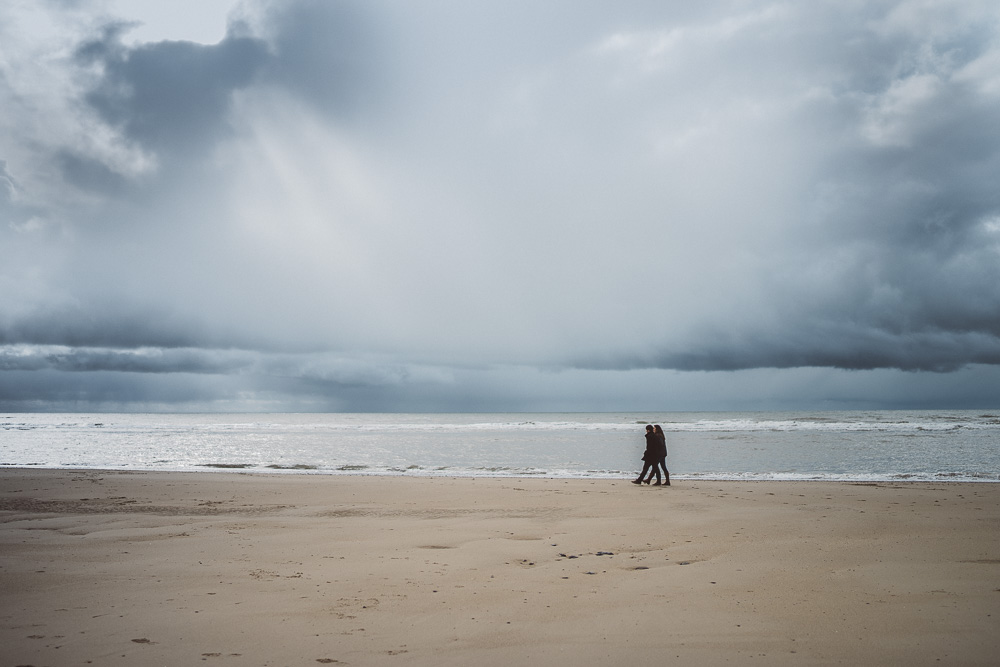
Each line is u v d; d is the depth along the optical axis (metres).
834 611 5.66
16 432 55.81
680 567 7.47
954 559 7.73
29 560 8.02
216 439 42.97
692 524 10.33
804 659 4.51
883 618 5.43
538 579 6.95
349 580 6.95
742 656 4.59
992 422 52.56
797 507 12.05
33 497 14.31
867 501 12.81
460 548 8.66
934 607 5.73
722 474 18.73
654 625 5.33
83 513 12.07
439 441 38.72
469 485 16.05
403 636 5.09
